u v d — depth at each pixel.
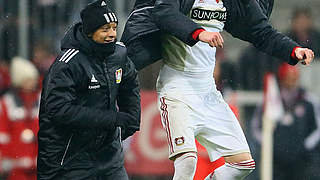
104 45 19.11
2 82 33.41
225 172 22.47
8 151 31.23
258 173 35.00
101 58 19.28
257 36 22.16
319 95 35.38
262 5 22.83
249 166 22.23
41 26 34.59
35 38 34.50
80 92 19.28
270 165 34.56
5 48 34.28
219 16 21.52
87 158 19.66
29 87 31.78
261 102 35.38
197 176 27.05
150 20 21.27
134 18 21.45
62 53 19.19
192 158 21.31
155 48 21.72
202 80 21.84
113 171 20.06
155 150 33.38
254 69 35.59
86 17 18.95
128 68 19.97
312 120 35.03
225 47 36.38
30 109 31.72
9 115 31.34
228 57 36.19
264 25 22.08
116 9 33.50
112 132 19.84
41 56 34.38
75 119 18.97
